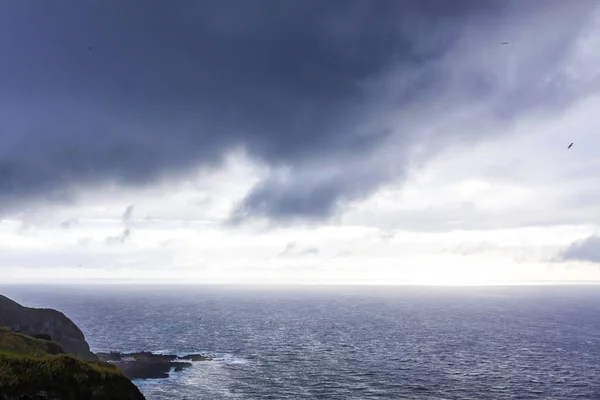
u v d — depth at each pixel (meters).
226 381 135.00
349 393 124.44
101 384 83.94
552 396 124.81
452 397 122.38
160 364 151.12
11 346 87.69
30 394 74.06
